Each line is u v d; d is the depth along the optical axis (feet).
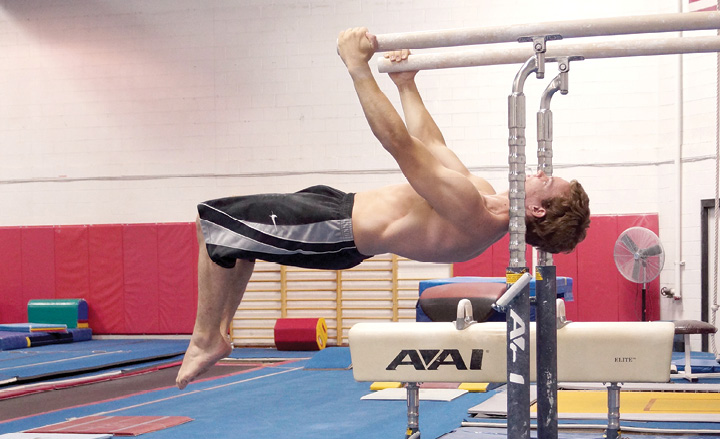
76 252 41.55
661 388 21.81
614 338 11.57
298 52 39.86
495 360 11.16
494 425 17.17
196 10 41.01
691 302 33.94
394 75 10.83
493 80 37.29
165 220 41.32
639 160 35.65
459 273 37.27
